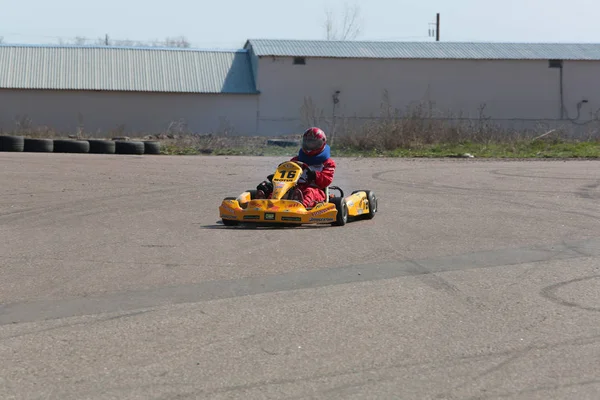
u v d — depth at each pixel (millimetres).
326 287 7867
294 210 11273
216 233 11086
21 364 5734
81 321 6789
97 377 5457
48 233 11242
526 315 6883
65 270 8766
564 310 7031
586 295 7547
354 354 5883
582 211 13352
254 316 6871
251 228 11547
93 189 16625
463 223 11977
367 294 7590
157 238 10719
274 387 5238
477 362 5711
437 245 10094
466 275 8398
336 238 10594
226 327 6559
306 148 12133
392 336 6301
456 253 9570
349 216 12180
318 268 8711
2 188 16641
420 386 5254
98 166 22094
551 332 6395
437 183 18188
